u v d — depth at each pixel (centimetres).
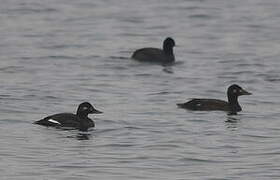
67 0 7194
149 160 2945
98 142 3153
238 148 3119
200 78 4516
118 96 4025
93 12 6706
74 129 3322
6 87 4159
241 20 6475
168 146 3123
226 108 3719
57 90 4119
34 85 4228
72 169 2819
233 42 5669
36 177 2727
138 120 3506
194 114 3628
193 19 6519
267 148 3117
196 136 3278
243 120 3553
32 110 3675
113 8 6906
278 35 5912
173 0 7325
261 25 6275
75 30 5962
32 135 3225
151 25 6256
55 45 5400
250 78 4509
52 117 3381
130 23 6300
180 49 5434
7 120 3462
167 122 3478
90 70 4681
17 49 5231
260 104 3903
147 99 3959
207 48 5466
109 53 5228
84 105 3397
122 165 2878
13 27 6012
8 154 2970
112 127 3378
